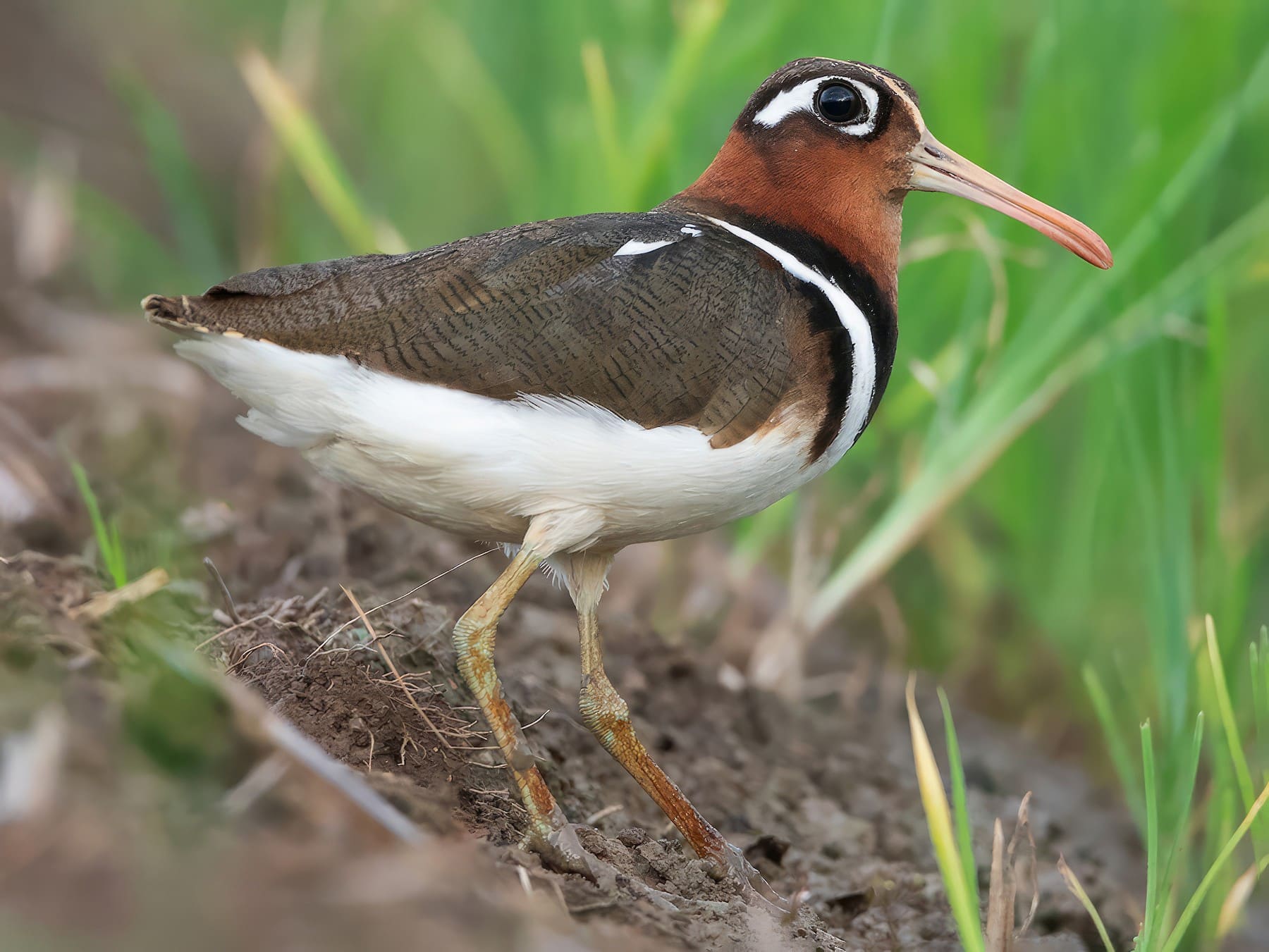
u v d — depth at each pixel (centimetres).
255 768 570
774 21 1228
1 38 2077
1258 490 1286
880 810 1062
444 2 1520
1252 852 1066
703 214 866
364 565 1087
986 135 1271
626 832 812
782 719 1149
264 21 2069
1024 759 1252
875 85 866
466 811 743
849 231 869
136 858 508
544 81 1427
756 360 777
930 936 855
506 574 774
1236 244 1140
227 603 817
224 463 1279
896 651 1312
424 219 1669
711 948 672
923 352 1258
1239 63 1246
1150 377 1211
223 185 2008
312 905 518
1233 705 1085
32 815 507
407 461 762
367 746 747
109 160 1953
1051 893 963
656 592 1311
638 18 1336
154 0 2230
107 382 1393
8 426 1162
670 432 763
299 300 770
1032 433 1315
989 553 1366
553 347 757
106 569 961
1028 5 1364
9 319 1522
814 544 1389
